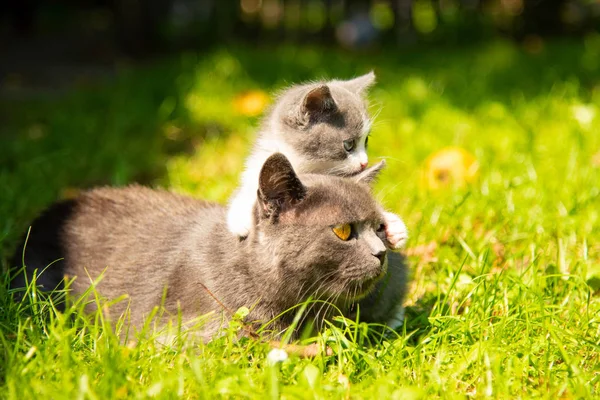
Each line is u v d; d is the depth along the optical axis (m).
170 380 3.62
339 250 4.31
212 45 17.88
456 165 7.15
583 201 6.42
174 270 4.78
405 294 5.05
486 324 4.53
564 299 4.91
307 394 3.63
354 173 6.27
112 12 19.53
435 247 5.80
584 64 13.99
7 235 5.92
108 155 8.73
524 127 9.16
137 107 10.84
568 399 3.80
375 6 19.66
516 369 3.94
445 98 10.75
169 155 9.05
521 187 6.81
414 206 6.63
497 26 19.95
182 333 4.21
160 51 17.47
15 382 3.64
